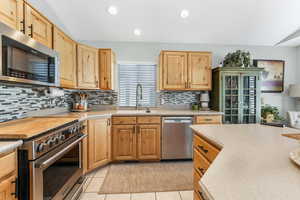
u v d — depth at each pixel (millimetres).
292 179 616
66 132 1593
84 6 2568
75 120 1861
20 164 1117
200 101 3510
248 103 3191
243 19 2902
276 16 2848
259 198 492
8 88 1702
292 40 3439
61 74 2137
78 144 1866
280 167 727
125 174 2447
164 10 2686
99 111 3062
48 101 2396
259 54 3730
